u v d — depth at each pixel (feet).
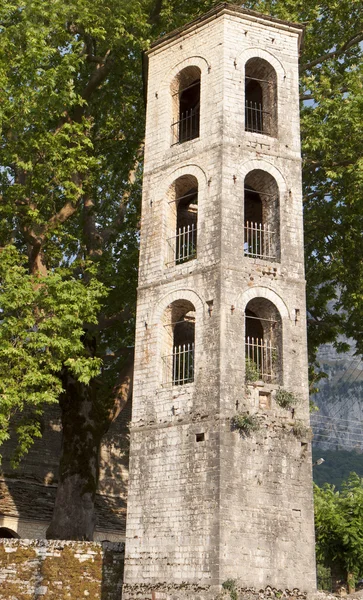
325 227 125.08
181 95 113.39
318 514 119.55
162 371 94.02
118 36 118.62
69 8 113.29
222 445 83.66
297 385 90.79
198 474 84.53
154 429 90.63
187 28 107.45
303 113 125.29
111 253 123.75
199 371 88.84
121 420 143.64
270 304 94.12
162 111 107.14
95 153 128.67
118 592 95.50
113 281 116.47
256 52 104.37
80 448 113.70
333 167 118.73
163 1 131.13
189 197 108.78
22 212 109.29
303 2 130.52
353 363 476.13
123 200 133.90
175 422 88.84
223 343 88.07
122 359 129.70
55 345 91.91
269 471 85.20
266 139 100.53
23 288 92.68
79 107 126.21
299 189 100.22
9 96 103.65
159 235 100.32
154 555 85.20
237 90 101.04
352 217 118.73
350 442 453.17
